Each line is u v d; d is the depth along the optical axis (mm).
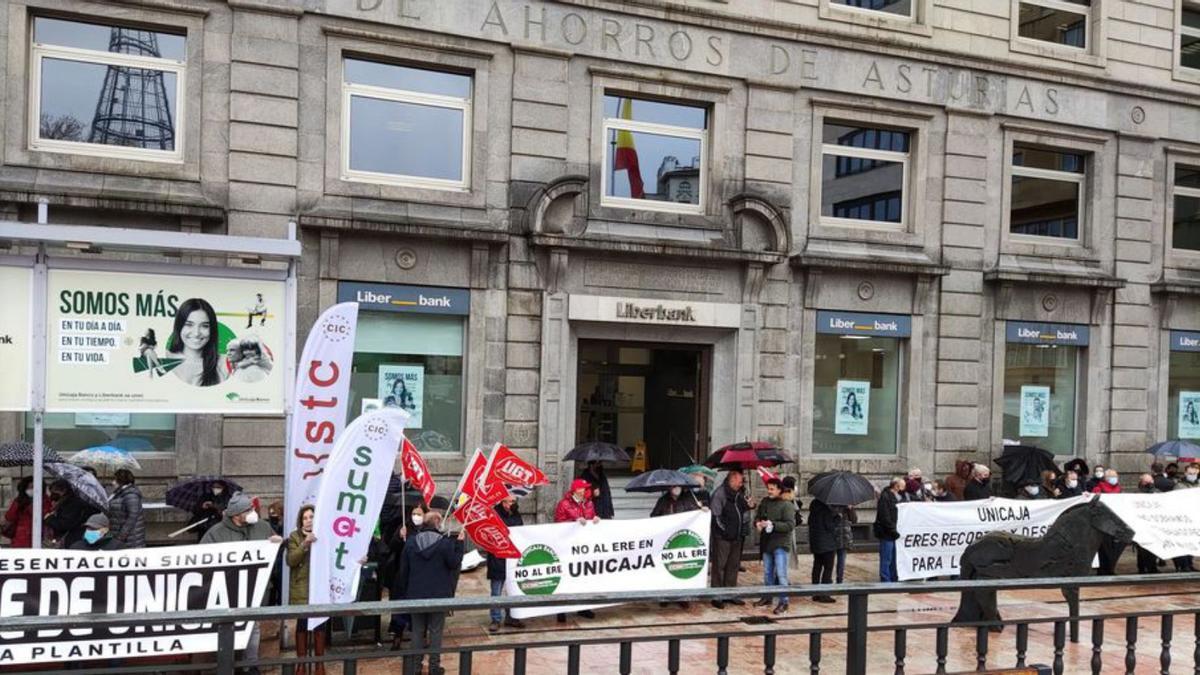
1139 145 18125
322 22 13016
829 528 11789
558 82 14188
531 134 14047
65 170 11883
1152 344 18203
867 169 16406
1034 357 17672
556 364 14117
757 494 14930
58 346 7938
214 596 7418
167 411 8227
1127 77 17938
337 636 9312
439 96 13969
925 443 16328
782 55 15430
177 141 12594
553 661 8773
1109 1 17828
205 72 12492
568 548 10398
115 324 8094
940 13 16438
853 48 15828
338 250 13008
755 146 15266
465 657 4547
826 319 15680
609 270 14453
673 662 4715
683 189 15297
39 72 12109
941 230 16500
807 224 15625
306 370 8445
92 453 10531
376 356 13625
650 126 15109
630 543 10695
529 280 14008
